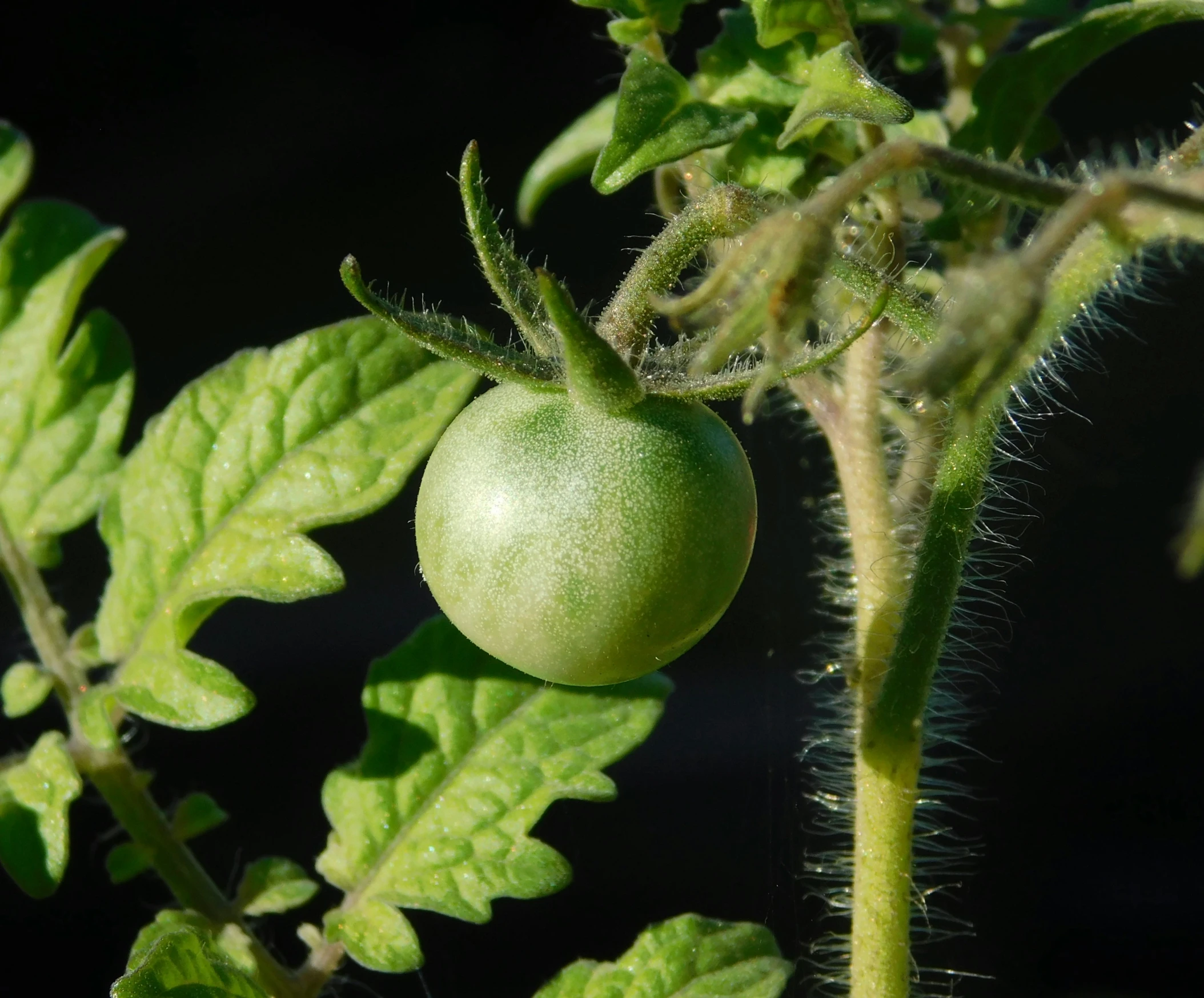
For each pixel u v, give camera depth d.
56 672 0.22
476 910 0.21
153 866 0.22
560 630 0.20
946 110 0.23
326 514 0.21
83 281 0.23
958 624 0.21
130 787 0.22
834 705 0.22
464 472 0.20
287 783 0.29
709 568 0.20
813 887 0.25
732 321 0.18
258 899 0.21
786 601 0.29
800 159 0.21
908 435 0.21
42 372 0.23
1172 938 0.28
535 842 0.21
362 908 0.21
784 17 0.21
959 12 0.23
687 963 0.21
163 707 0.21
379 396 0.22
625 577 0.20
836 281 0.20
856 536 0.21
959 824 0.30
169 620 0.21
